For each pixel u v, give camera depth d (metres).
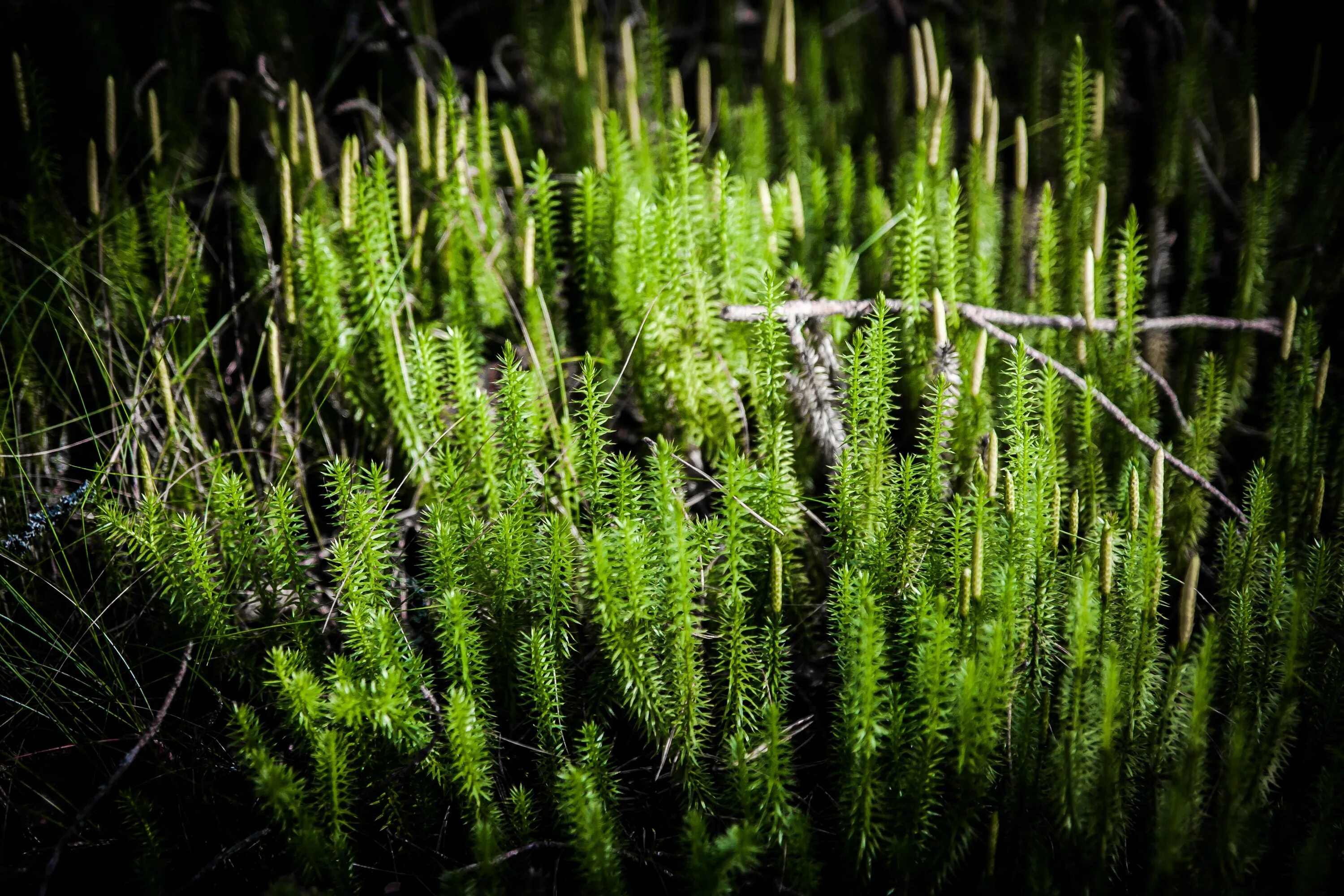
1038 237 0.81
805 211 0.81
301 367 0.78
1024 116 0.87
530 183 0.85
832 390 0.74
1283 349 0.75
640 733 0.71
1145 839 0.68
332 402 0.78
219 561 0.72
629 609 0.68
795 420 0.74
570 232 0.83
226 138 0.89
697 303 0.75
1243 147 0.86
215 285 0.82
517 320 0.77
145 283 0.79
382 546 0.70
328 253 0.76
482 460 0.72
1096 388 0.75
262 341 0.75
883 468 0.71
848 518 0.71
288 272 0.76
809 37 0.90
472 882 0.65
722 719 0.70
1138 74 0.90
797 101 0.89
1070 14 0.88
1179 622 0.67
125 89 0.86
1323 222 0.82
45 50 0.88
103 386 0.78
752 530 0.70
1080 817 0.67
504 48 0.93
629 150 0.81
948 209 0.76
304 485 0.77
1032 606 0.69
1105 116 0.87
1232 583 0.71
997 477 0.71
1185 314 0.80
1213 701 0.70
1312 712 0.69
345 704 0.67
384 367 0.75
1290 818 0.67
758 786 0.67
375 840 0.69
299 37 0.90
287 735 0.71
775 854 0.68
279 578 0.70
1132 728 0.68
